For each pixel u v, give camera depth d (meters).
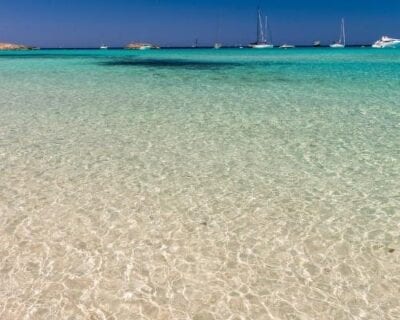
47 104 15.94
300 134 11.10
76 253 5.39
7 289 4.65
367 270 5.01
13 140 10.58
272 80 23.97
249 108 14.88
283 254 5.38
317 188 7.46
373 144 10.05
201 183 7.76
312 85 21.27
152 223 6.22
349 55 61.44
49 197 7.09
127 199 7.05
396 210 6.54
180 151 9.71
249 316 4.27
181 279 4.89
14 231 5.92
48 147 9.98
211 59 54.75
